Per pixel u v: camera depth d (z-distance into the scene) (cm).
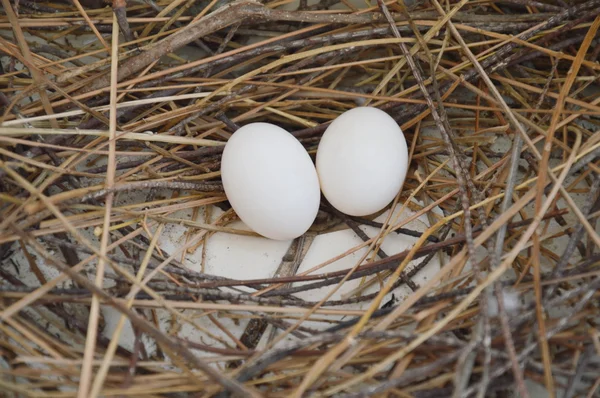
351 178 39
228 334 39
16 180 38
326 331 38
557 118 39
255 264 41
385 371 37
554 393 36
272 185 39
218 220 41
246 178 39
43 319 39
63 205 39
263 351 36
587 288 36
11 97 41
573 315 36
